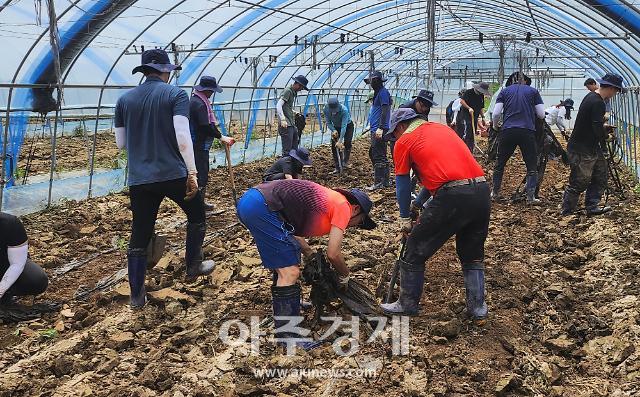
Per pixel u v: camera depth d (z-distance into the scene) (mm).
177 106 5160
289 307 4504
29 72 12023
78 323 5078
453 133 4848
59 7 11000
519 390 3984
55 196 10062
